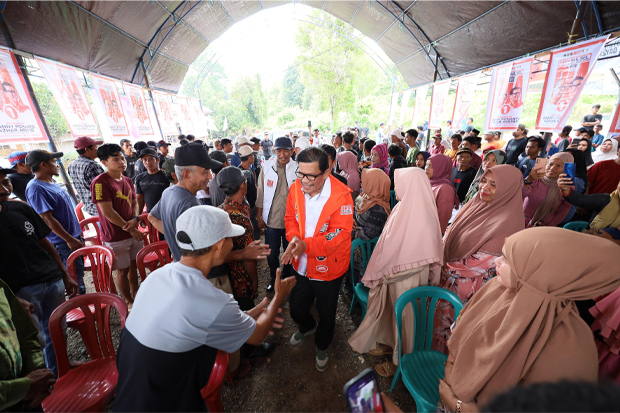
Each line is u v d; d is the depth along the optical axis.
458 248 2.03
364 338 2.06
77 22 5.20
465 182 4.16
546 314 0.86
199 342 1.01
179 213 1.77
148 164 3.43
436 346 1.92
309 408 1.88
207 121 17.05
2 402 0.96
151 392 0.95
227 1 9.38
